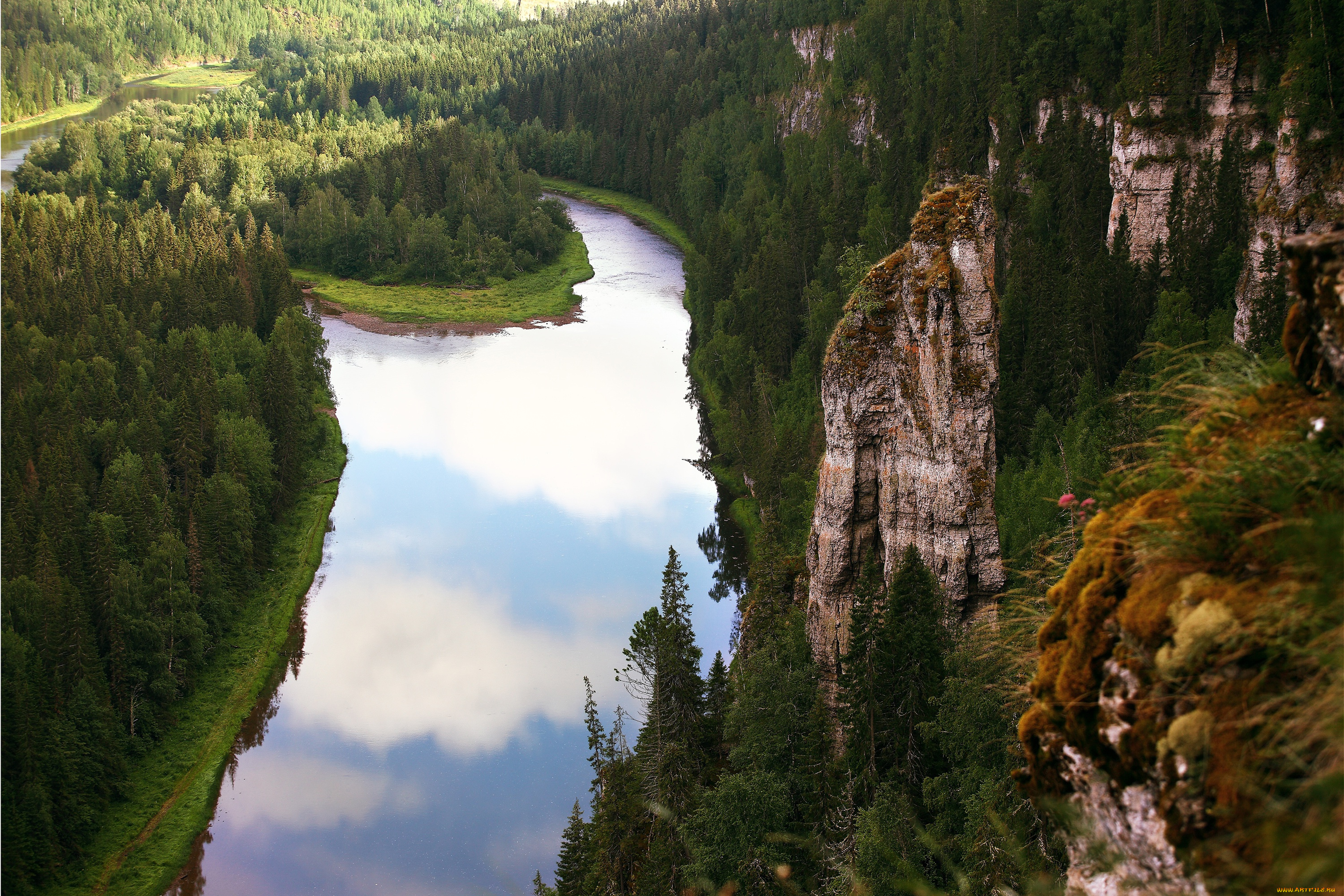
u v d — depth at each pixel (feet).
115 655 251.39
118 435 345.31
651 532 353.51
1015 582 171.22
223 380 397.80
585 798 229.66
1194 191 371.97
